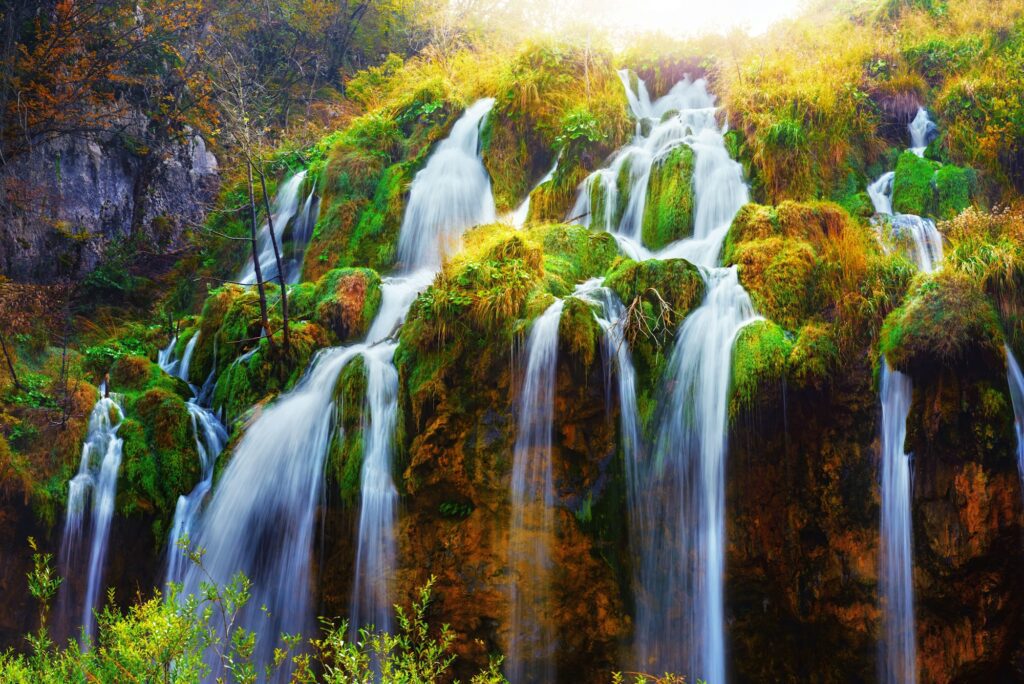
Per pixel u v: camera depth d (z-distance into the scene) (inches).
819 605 306.3
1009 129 418.6
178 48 782.5
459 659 325.1
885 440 299.1
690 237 422.0
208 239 695.7
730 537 311.4
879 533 296.7
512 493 324.8
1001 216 361.4
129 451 376.8
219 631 345.7
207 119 775.7
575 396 321.7
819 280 347.6
